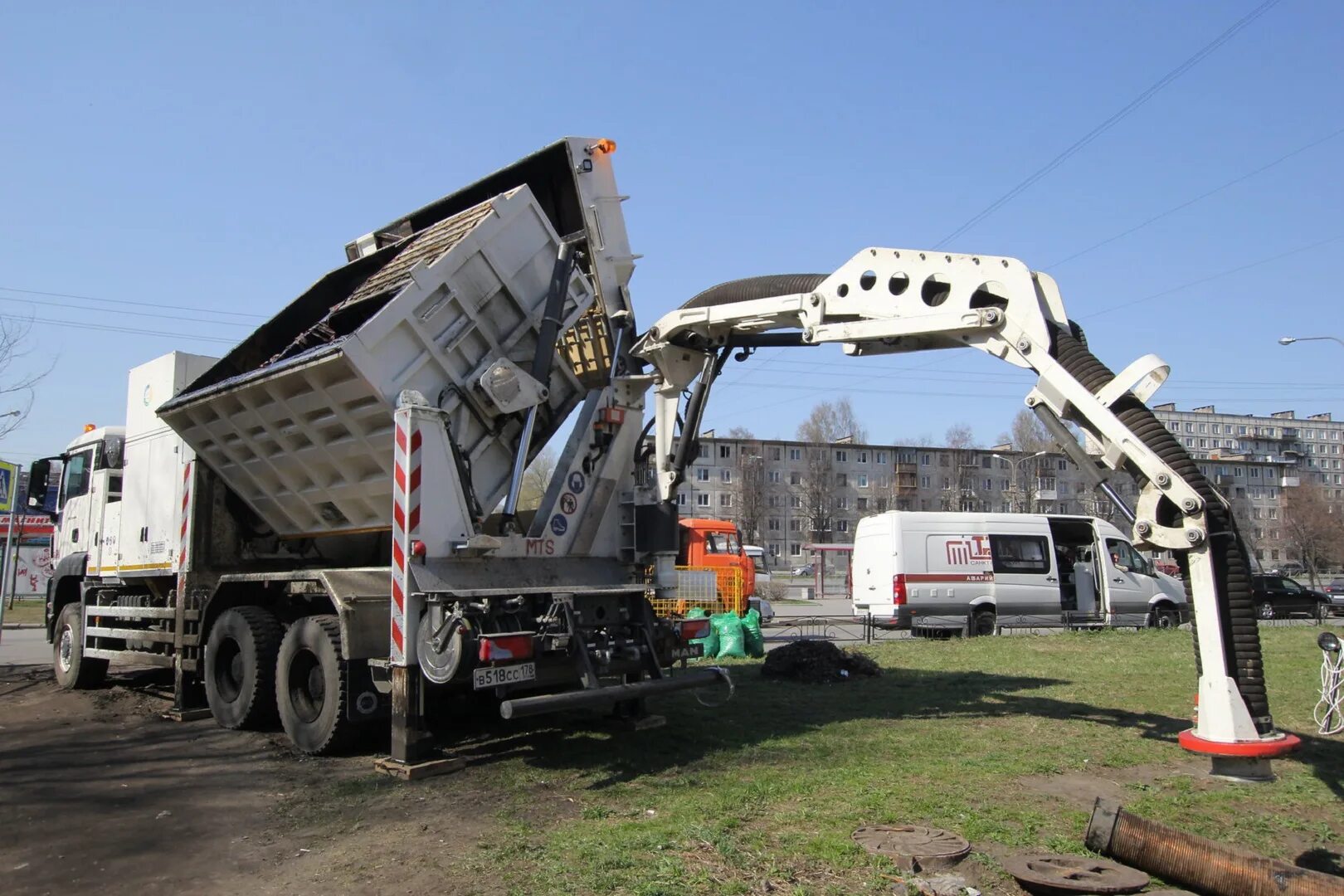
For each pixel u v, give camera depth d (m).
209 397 8.21
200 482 9.51
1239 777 6.23
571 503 7.89
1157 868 4.54
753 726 8.28
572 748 7.34
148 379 10.77
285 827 5.40
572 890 4.22
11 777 6.69
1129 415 6.16
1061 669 12.60
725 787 6.06
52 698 10.79
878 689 10.61
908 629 19.31
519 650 6.39
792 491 85.44
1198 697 5.98
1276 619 30.84
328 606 7.92
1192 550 5.90
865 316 7.32
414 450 6.75
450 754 6.95
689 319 8.17
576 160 8.27
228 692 8.52
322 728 7.16
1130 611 21.11
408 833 5.21
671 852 4.73
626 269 8.64
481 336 7.50
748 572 22.70
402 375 6.98
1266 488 101.94
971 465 88.44
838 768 6.61
